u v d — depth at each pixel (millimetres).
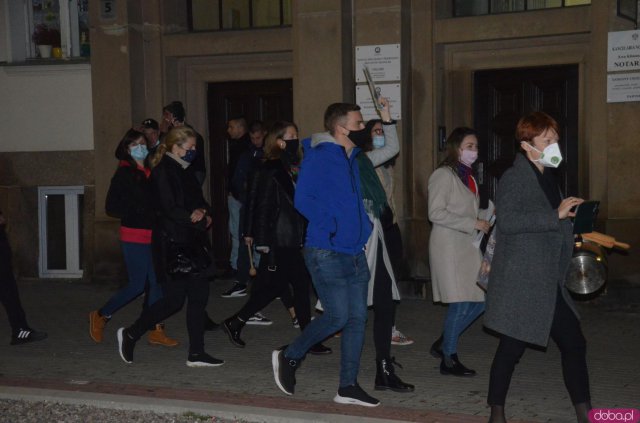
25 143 11656
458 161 6422
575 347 5016
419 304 9461
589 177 9359
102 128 11016
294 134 7199
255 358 7203
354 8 9977
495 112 10125
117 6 10867
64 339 8062
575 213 5059
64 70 11422
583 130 9641
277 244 7137
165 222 6691
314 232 5617
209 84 11367
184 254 6672
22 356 7395
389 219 6586
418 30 9984
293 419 5438
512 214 4906
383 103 6656
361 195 5832
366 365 6895
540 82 9891
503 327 4957
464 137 6402
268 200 7141
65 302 10016
